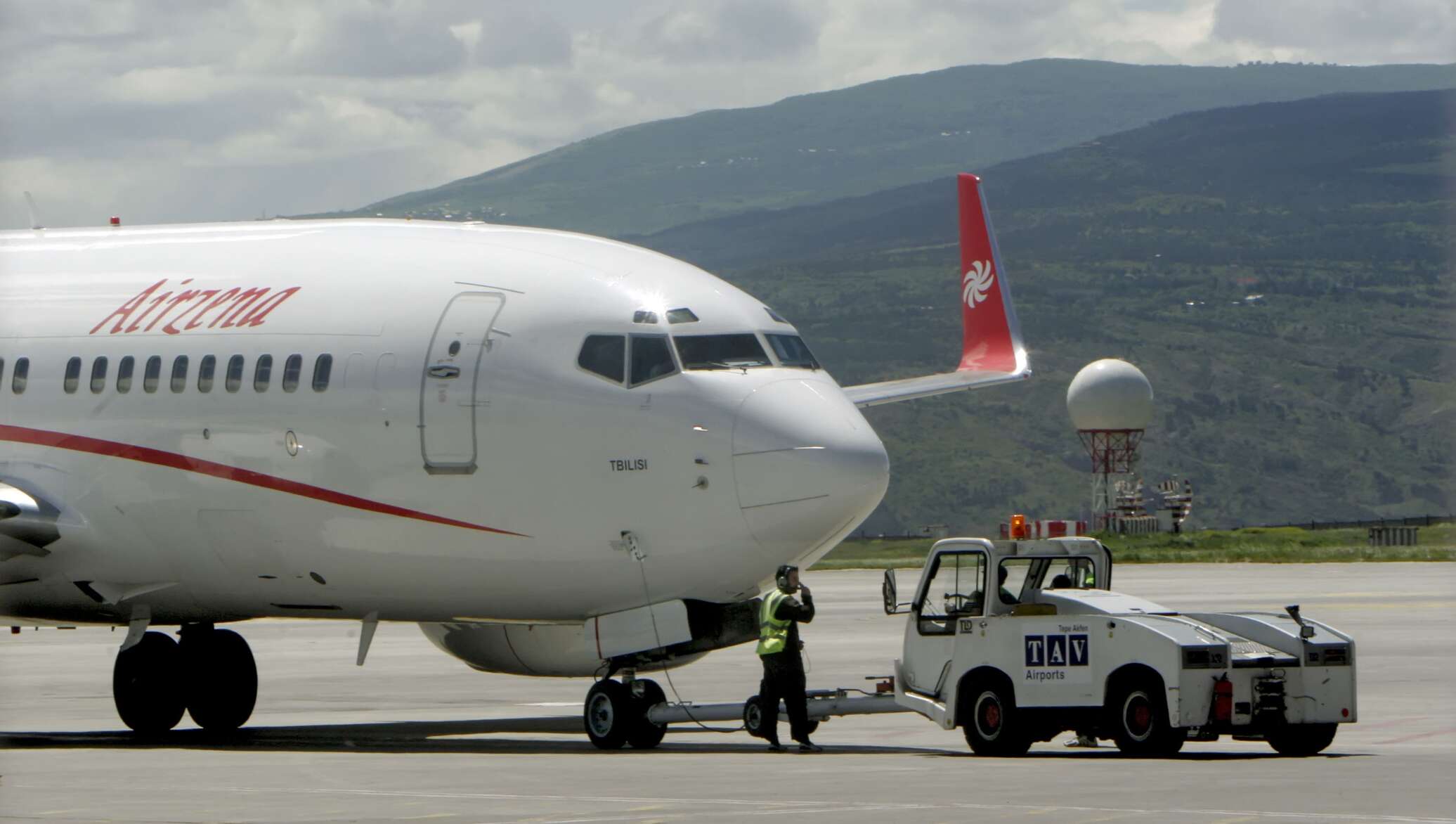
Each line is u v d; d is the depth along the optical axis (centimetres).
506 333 7638
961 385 12488
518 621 8006
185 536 8225
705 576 7494
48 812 5262
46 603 8812
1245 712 6519
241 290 8288
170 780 6188
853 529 7544
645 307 7619
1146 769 6131
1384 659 12094
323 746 7950
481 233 8288
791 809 5112
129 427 8244
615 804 5297
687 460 7375
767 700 7244
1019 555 7156
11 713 10344
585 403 7481
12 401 8500
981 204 13900
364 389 7762
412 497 7694
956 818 4841
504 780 6038
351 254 8256
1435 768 6122
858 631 15675
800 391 7550
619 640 7706
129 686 8775
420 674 12594
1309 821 4722
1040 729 6862
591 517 7494
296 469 7894
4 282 8812
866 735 8244
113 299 8562
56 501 8369
